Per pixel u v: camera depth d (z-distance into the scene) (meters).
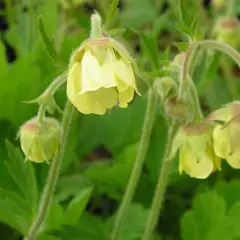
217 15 0.30
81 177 0.22
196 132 0.16
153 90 0.17
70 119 0.17
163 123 0.23
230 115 0.16
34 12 0.27
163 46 0.32
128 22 0.32
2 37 0.34
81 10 0.29
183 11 0.16
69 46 0.22
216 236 0.21
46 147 0.16
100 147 0.29
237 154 0.15
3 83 0.23
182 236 0.21
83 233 0.20
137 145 0.22
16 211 0.19
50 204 0.19
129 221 0.21
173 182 0.23
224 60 0.27
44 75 0.22
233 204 0.22
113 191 0.23
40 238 0.19
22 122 0.23
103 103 0.14
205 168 0.16
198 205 0.21
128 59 0.14
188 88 0.16
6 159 0.22
